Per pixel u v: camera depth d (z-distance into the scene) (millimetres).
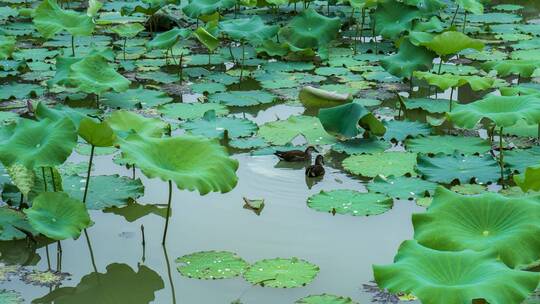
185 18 12438
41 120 5617
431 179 6438
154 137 5988
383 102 8617
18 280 5113
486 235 4684
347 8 13047
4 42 9258
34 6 13289
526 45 10531
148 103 8453
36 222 5168
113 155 7125
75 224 5273
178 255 5398
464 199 4910
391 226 5770
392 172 6617
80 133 5438
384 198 6121
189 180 5086
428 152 6992
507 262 4465
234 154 7133
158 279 5094
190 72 9648
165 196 6324
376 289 4918
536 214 4715
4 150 5363
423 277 4156
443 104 8383
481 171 6535
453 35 8781
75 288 5031
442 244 4637
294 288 4930
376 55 10383
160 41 9555
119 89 8109
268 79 9344
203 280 5047
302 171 6793
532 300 4645
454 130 7734
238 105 8391
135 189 6297
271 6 12406
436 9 10930
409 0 10477
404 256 4391
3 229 5605
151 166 5086
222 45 10953
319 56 10055
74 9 13078
